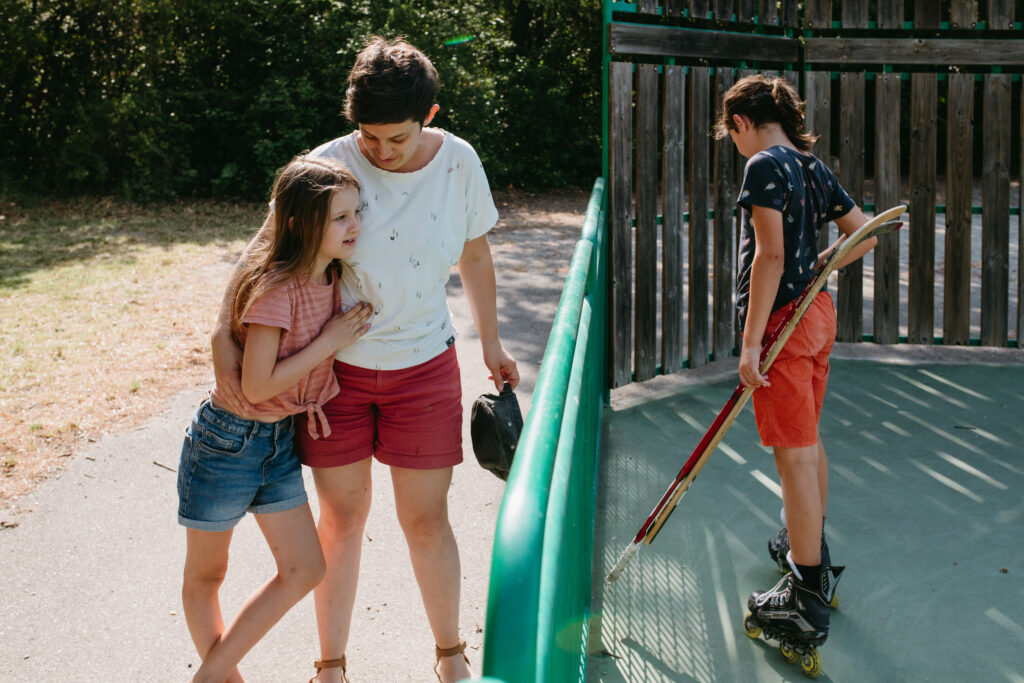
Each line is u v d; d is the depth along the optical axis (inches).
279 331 85.0
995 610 123.0
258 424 88.7
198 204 505.7
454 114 559.2
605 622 120.3
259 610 90.6
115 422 192.1
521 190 620.4
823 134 222.4
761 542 141.9
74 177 497.0
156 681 109.2
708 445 109.8
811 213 114.8
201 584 93.1
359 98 80.4
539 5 673.0
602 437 185.5
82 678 109.3
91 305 286.4
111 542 142.2
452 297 306.2
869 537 143.5
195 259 361.7
